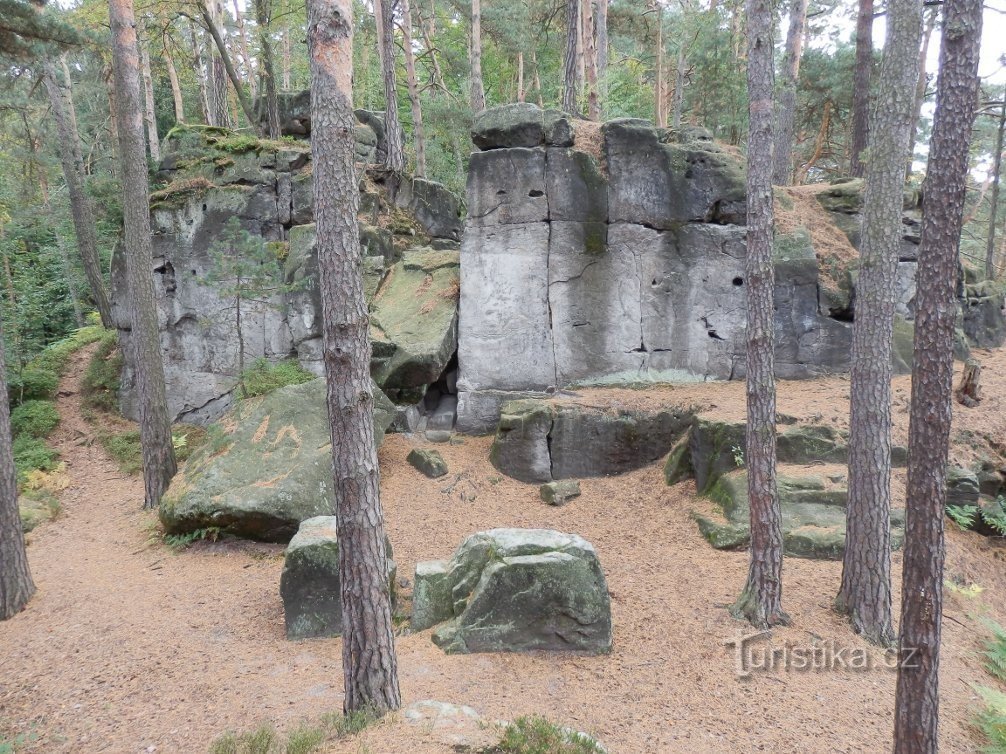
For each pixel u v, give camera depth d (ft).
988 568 28.35
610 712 17.93
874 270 22.31
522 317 41.88
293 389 37.24
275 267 42.16
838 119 80.89
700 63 74.23
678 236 41.55
